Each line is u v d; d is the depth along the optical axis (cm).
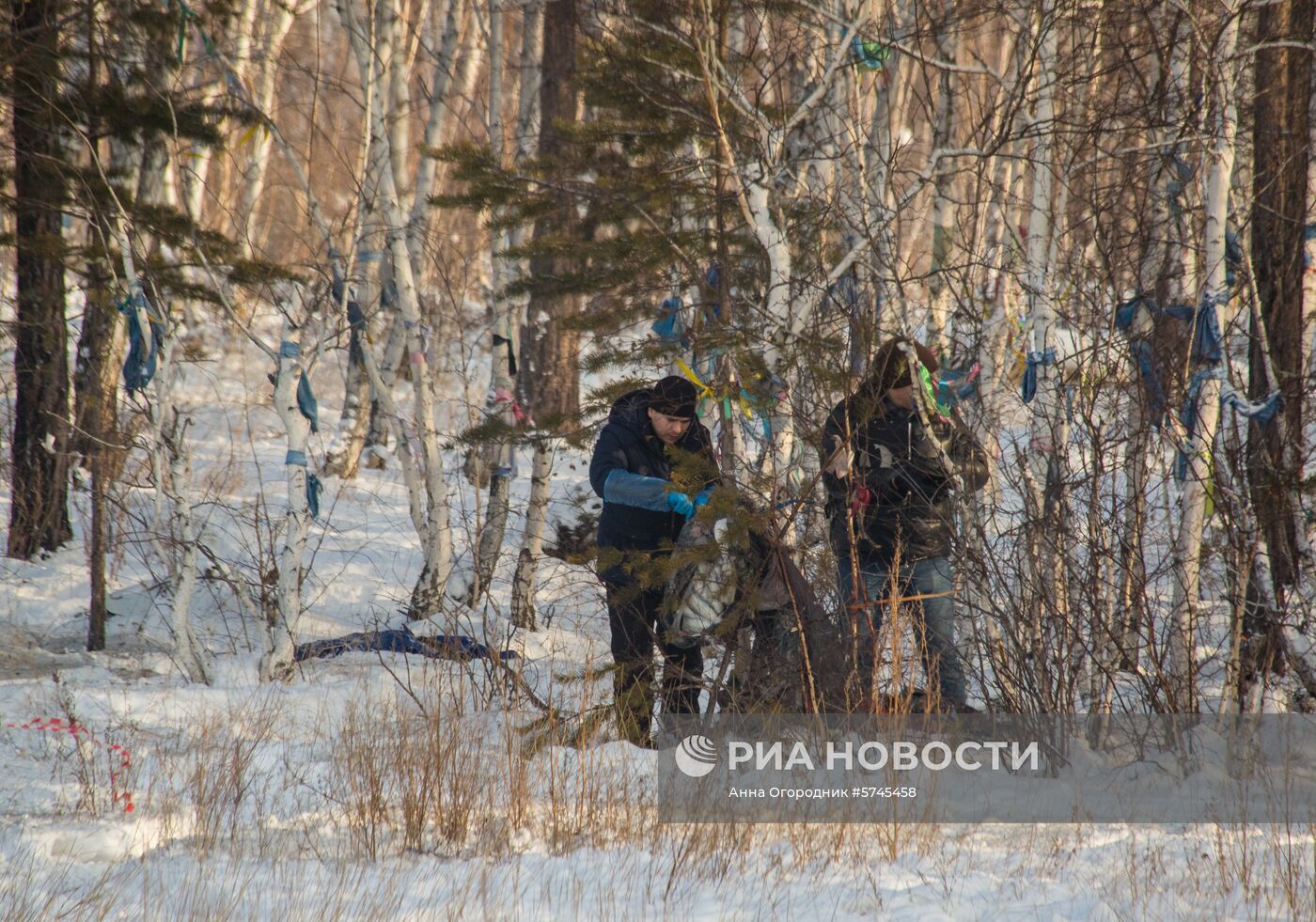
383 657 2528
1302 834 1475
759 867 1427
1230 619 1788
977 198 2355
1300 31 2038
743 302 2183
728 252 2503
